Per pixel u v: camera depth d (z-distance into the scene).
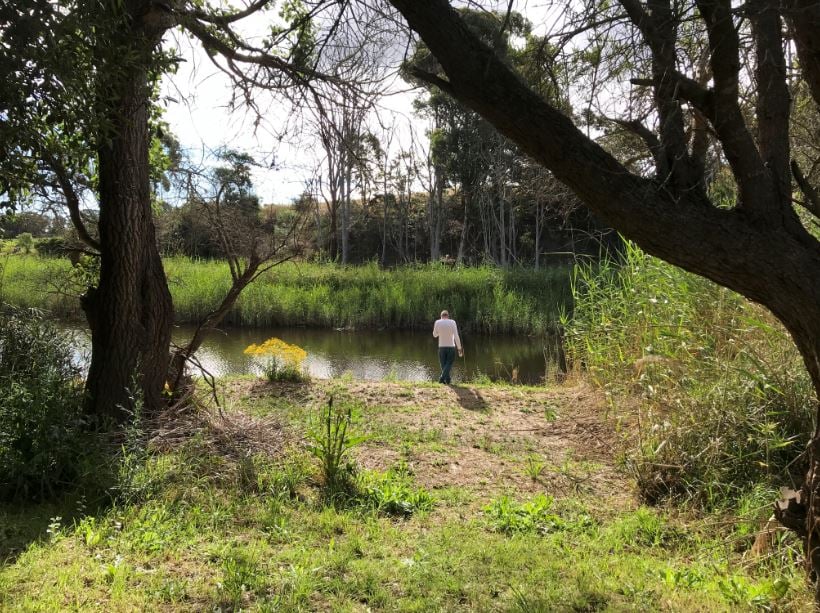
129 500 5.21
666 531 5.53
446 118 19.31
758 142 3.75
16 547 4.36
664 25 3.25
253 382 11.35
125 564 4.18
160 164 8.84
